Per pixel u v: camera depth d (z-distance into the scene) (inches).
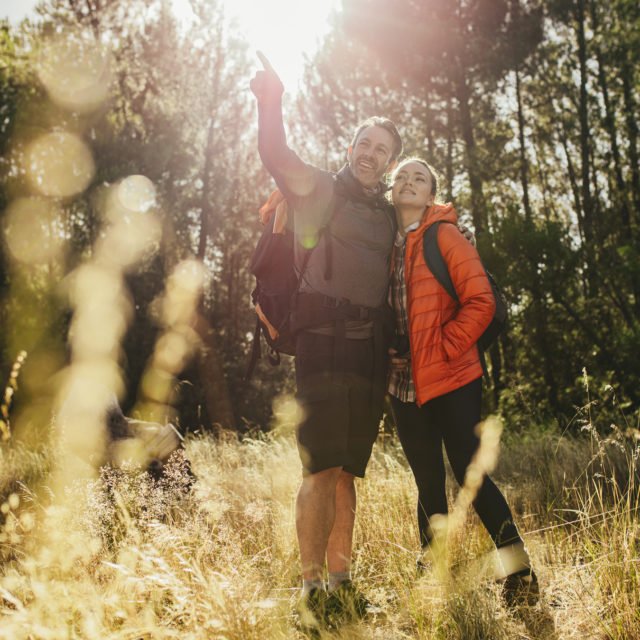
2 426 112.6
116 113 750.5
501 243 494.9
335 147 802.8
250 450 229.3
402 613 91.0
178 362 751.7
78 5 772.0
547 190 859.4
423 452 116.7
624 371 456.1
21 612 68.4
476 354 112.3
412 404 117.1
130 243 689.0
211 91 874.8
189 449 235.1
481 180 687.1
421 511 116.9
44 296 631.2
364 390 109.0
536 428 281.3
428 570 104.0
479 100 700.0
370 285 109.6
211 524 112.1
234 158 914.1
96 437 175.2
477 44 661.9
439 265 109.9
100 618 70.2
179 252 818.8
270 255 116.3
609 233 708.0
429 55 671.1
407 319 112.1
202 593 76.1
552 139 823.7
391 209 116.6
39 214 665.0
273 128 105.3
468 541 114.0
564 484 146.7
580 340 545.0
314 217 108.0
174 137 779.4
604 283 566.3
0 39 716.7
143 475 121.6
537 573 104.3
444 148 704.4
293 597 99.0
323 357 107.0
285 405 285.1
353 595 97.2
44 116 674.8
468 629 83.1
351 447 110.2
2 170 653.9
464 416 107.3
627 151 761.6
